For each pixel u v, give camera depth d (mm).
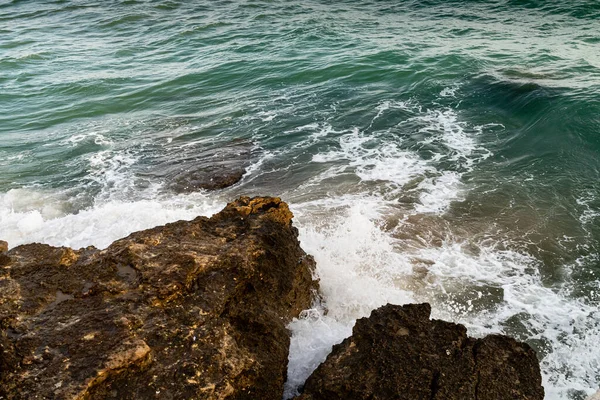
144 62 21828
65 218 10422
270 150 13539
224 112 16281
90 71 20891
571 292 8180
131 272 6352
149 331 5578
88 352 5176
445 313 7855
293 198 11148
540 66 17328
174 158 13367
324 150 13328
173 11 30391
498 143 13023
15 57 22688
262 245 7094
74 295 5973
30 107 17594
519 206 10391
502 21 23562
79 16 30500
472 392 5336
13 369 5008
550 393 6516
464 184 11312
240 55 21562
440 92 16281
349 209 10539
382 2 29531
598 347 7160
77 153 13977
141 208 10586
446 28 23266
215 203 11031
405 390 5363
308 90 17484
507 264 8836
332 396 5523
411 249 9266
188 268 6379
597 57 17656
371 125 14555
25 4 34406
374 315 6422
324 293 8133
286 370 6242
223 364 5500
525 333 7445
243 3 31219
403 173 11914
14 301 5770
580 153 12062
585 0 24781
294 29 24547
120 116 16609
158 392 5074
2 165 13422
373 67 18719
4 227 10250
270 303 6746
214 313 6012
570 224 9742
